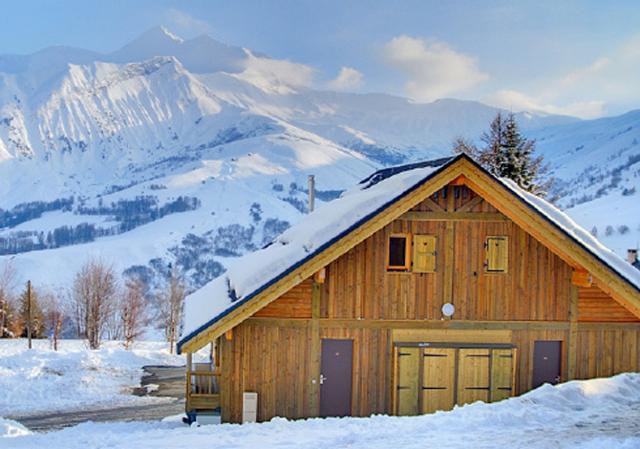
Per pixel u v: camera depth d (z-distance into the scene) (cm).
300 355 1825
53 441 1520
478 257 1878
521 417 1397
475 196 1872
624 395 1595
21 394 2697
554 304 1906
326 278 1833
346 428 1430
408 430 1353
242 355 1812
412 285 1861
